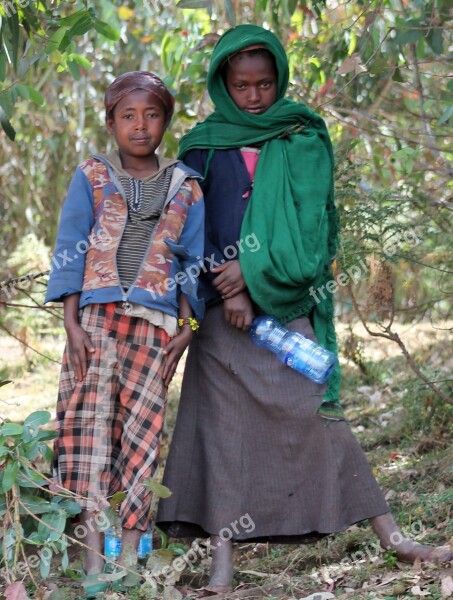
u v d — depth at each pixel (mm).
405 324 10156
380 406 8203
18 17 5324
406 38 6047
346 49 7297
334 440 4738
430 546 4793
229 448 4754
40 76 12742
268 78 4941
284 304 4801
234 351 4805
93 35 10875
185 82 7648
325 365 4684
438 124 6852
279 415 4719
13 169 14359
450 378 7227
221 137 4980
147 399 4605
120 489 4641
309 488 4754
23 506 4270
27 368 10633
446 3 6090
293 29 8016
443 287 8008
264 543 5129
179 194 4758
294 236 4746
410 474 6344
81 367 4547
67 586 4664
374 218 6254
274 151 4902
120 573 4270
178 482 4859
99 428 4574
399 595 4262
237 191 4914
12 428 4273
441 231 7137
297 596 4477
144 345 4609
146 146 4750
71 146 13867
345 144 7297
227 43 4918
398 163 7309
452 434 6922
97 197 4699
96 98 13008
